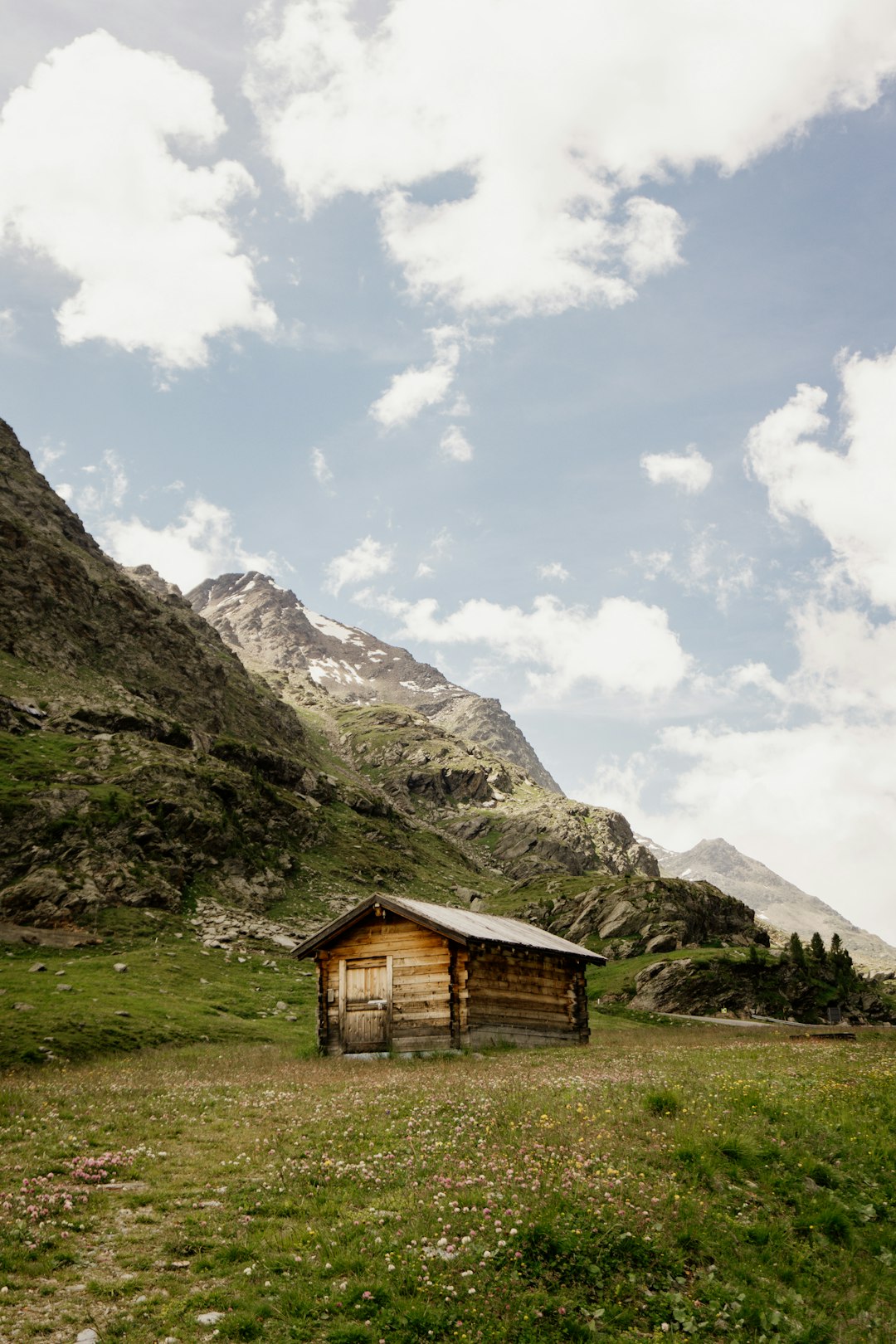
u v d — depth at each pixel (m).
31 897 71.62
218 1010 55.94
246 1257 13.87
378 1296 12.56
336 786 173.12
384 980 40.84
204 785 106.81
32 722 108.19
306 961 75.56
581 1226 14.58
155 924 74.50
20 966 59.03
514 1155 17.94
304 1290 12.67
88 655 146.00
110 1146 20.19
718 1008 89.12
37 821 81.38
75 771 95.06
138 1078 31.94
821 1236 16.31
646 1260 14.29
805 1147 19.66
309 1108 24.08
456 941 39.31
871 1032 58.72
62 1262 13.46
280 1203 16.14
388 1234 14.44
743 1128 20.14
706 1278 14.26
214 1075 32.62
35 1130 21.39
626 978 94.94
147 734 119.50
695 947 109.81
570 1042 46.56
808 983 97.38
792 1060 33.06
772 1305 13.98
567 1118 20.66
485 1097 23.86
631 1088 24.55
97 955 65.31
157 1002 53.75
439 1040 39.06
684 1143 18.44
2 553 146.38
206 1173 18.11
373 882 119.50
